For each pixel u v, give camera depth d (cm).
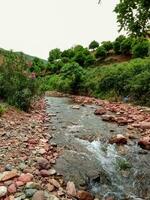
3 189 328
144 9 736
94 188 386
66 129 741
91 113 1084
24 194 322
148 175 437
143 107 1255
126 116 974
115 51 4409
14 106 905
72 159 488
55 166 443
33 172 392
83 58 4544
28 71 1063
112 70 2155
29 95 944
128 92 1641
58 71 4897
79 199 338
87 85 2434
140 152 552
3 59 1083
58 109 1188
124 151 560
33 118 827
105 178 419
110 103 1491
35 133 628
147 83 1436
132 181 416
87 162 479
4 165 405
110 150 566
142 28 790
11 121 700
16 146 502
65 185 374
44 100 1644
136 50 3238
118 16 805
